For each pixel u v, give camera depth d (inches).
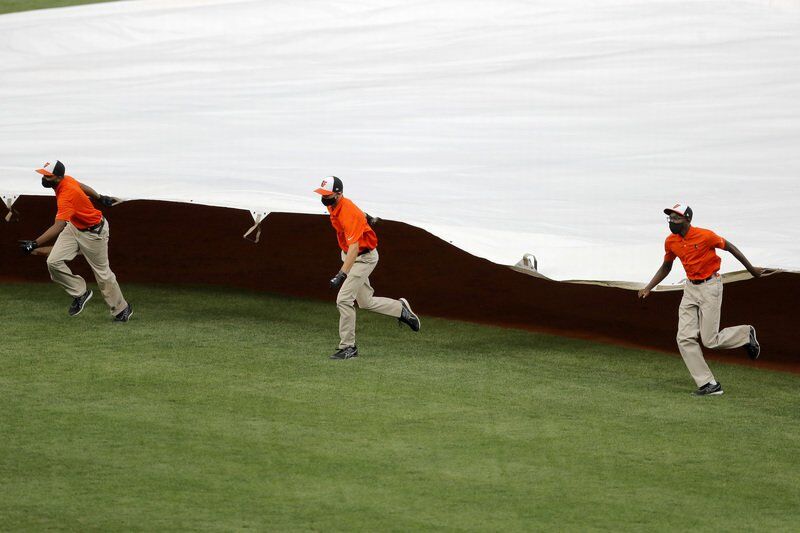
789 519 1135.6
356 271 1704.0
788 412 1505.9
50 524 1080.2
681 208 1524.4
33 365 1625.2
